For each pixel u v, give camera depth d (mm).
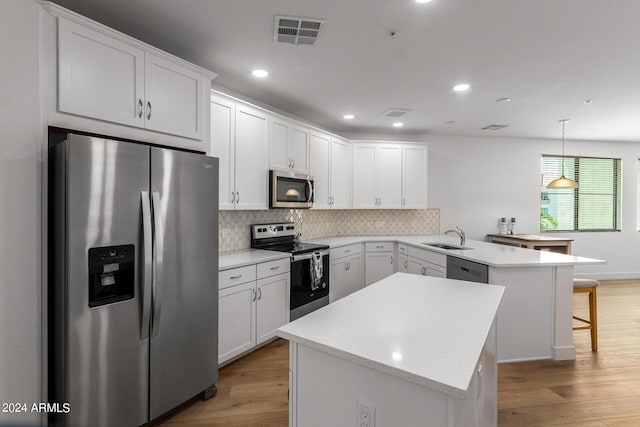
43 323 1610
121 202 1721
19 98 1534
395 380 1009
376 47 2477
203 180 2197
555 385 2502
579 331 3635
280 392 2393
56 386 1600
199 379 2201
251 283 2871
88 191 1595
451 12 2021
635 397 2359
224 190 2900
